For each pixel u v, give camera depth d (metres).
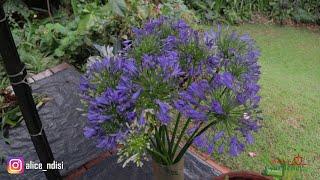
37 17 3.59
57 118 2.42
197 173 1.94
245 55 1.23
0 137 2.27
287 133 2.32
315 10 4.30
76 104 2.54
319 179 1.96
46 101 2.56
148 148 1.23
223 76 1.09
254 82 1.21
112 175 1.96
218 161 2.04
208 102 1.08
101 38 2.95
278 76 3.12
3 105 2.44
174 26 1.33
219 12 4.21
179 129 2.00
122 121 1.10
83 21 2.94
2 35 1.26
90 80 1.18
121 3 2.80
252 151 2.15
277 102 2.67
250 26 4.17
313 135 2.31
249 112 1.09
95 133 1.12
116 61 1.18
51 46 3.10
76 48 2.96
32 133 1.53
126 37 2.73
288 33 4.06
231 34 1.29
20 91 1.40
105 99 1.07
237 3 4.25
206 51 1.21
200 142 1.15
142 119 1.05
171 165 1.41
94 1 3.33
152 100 1.07
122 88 1.06
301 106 2.63
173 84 1.08
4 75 2.71
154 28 1.31
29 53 3.02
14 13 3.45
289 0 4.34
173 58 1.12
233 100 1.06
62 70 2.90
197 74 1.19
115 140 1.09
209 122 1.14
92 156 2.09
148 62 1.09
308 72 3.25
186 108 1.07
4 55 1.31
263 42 3.83
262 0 4.33
